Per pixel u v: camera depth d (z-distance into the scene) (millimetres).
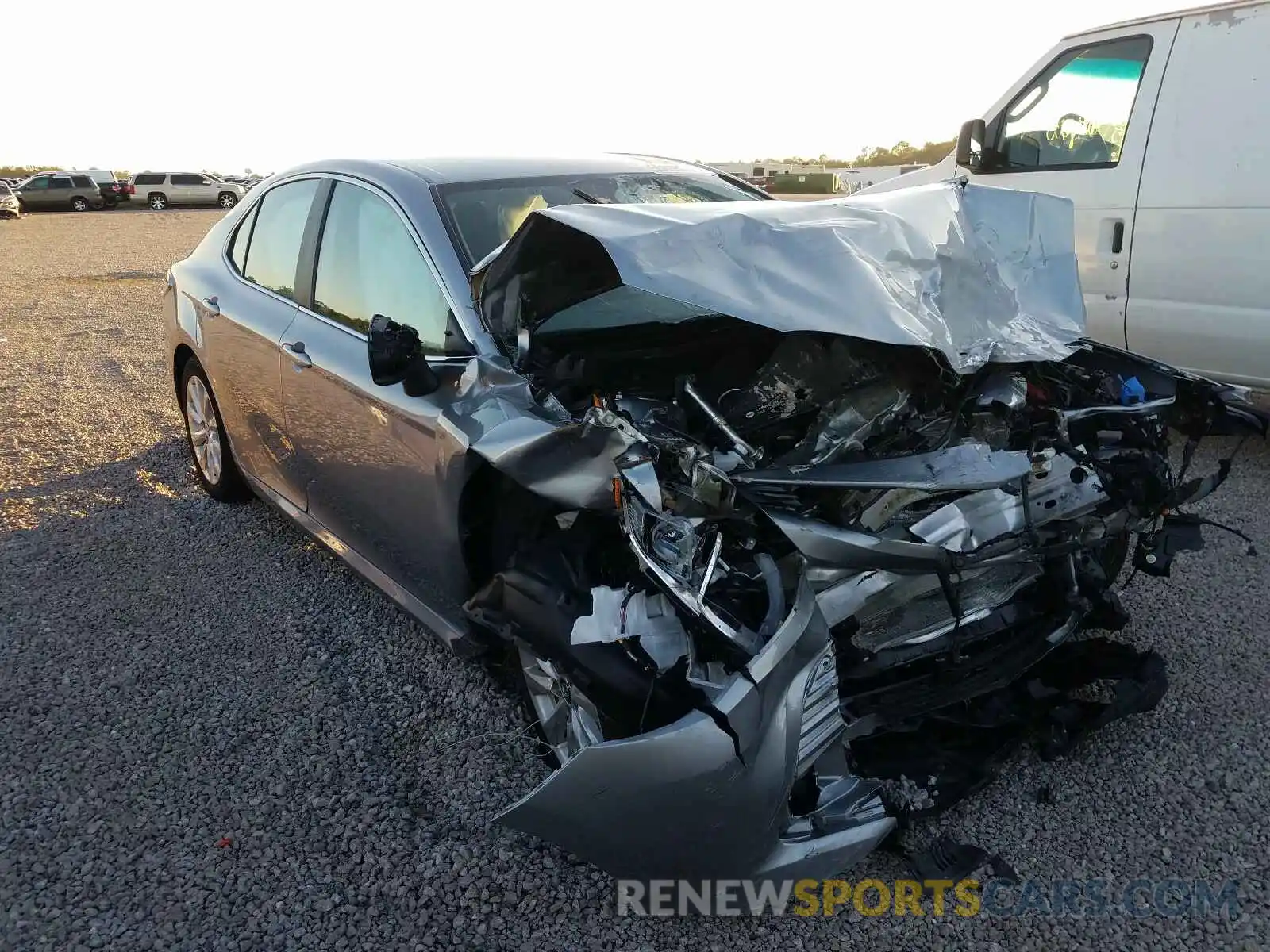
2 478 5344
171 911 2314
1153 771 2715
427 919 2277
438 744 2922
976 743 2570
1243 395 2869
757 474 2178
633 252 2307
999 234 3094
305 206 3809
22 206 38125
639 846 2057
